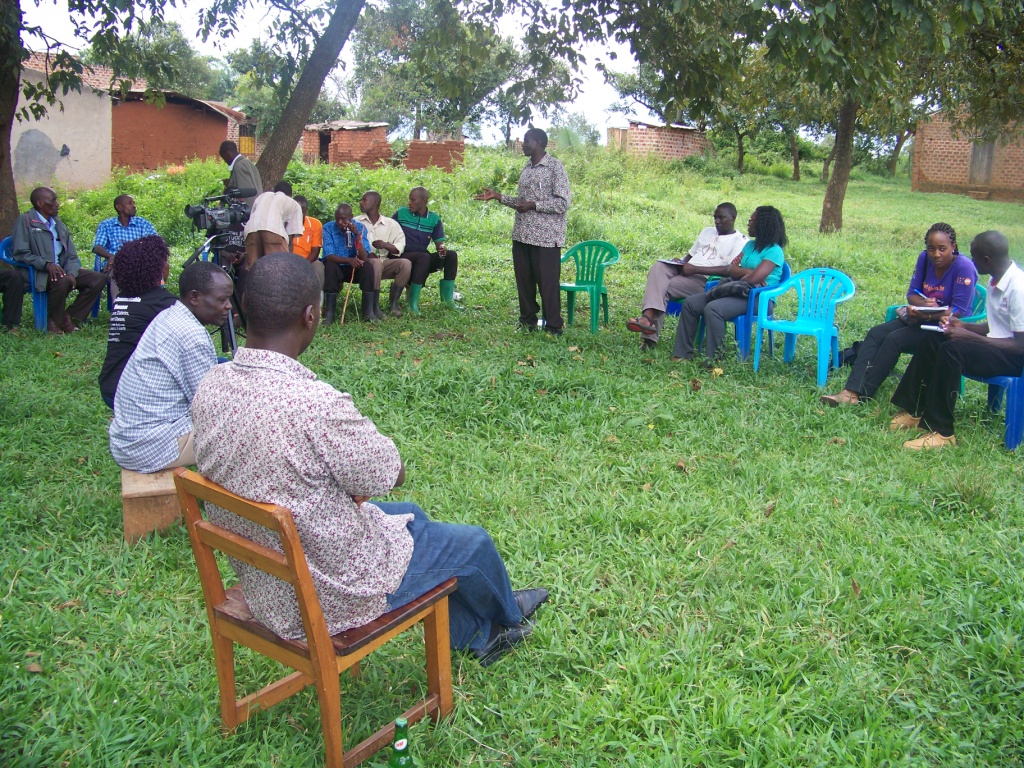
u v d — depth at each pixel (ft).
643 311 24.97
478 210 54.90
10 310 25.64
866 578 11.85
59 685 9.29
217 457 7.53
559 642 10.30
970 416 19.57
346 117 125.70
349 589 7.75
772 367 23.26
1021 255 46.96
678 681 9.66
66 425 16.88
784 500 14.35
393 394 19.06
